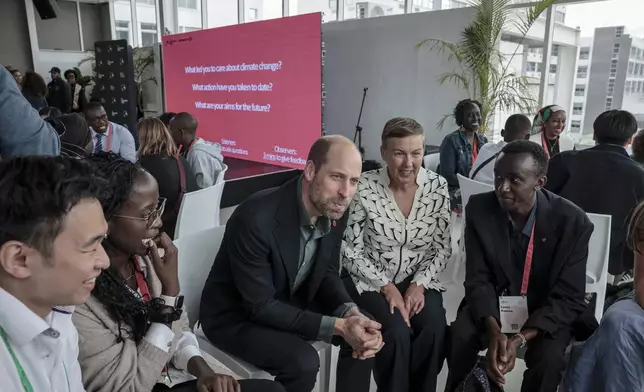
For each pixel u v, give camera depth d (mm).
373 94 5703
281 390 1260
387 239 1732
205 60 6176
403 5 5492
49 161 668
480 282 1564
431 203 1748
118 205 990
